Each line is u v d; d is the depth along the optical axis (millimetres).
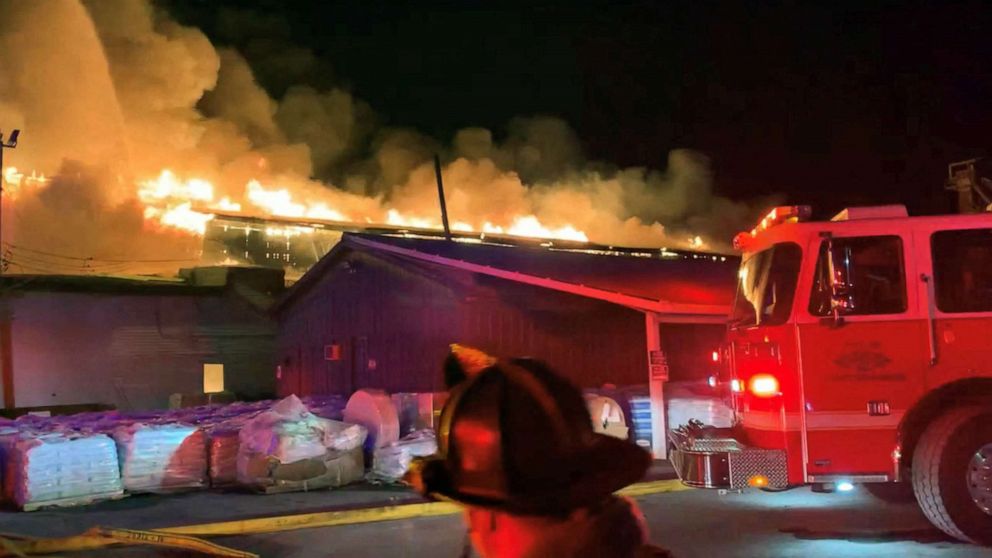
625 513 1533
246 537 8227
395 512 9023
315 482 10328
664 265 17609
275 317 22344
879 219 7246
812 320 7184
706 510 8867
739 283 8414
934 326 7137
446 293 16703
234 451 10703
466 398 1480
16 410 21594
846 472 7086
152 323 25109
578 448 1436
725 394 9477
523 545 1442
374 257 18578
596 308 16219
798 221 7402
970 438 6707
